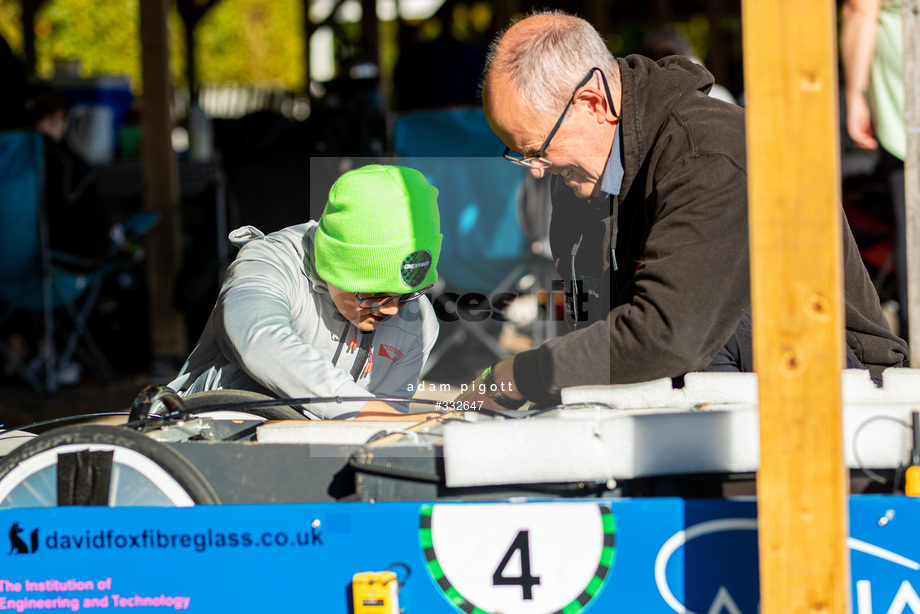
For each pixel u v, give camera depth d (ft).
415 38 73.77
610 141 19.81
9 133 45.27
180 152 71.51
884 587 14.74
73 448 15.99
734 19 115.96
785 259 13.53
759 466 14.03
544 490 15.93
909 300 31.86
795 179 13.43
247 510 15.37
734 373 18.28
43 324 52.49
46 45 128.36
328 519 15.21
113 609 15.72
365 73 54.75
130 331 58.08
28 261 47.26
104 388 49.75
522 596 15.01
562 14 20.27
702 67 20.38
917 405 15.61
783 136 13.39
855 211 47.93
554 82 19.08
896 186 44.57
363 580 14.76
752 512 14.61
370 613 14.73
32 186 46.01
